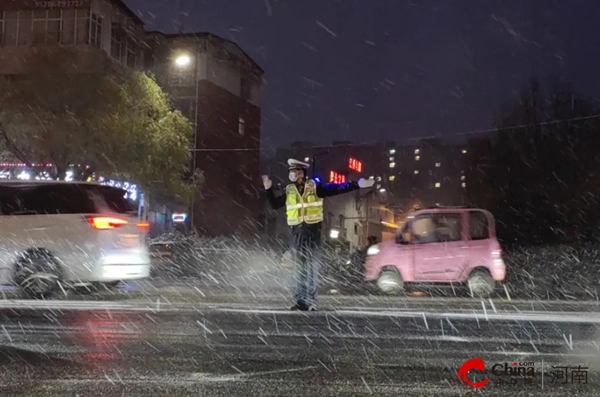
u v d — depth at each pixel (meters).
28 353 5.40
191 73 43.34
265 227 50.12
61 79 25.12
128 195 11.12
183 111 43.31
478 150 34.59
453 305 9.28
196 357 5.29
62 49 26.61
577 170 31.41
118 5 36.88
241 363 5.11
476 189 34.16
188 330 6.39
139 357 5.28
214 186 44.84
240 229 47.50
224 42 45.88
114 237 10.35
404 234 13.40
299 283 7.95
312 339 5.98
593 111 31.73
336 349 5.59
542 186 32.09
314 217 8.00
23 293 10.09
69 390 4.38
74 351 5.47
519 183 32.53
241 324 6.73
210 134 44.38
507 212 32.69
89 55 33.34
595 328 6.61
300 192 8.07
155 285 15.15
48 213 10.26
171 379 4.64
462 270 12.95
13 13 34.28
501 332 6.36
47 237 10.15
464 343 5.85
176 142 27.92
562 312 8.18
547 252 21.91
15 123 24.83
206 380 4.63
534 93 32.75
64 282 10.27
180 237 35.34
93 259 10.16
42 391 4.35
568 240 30.92
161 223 42.72
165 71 43.41
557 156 31.73
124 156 25.86
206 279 19.23
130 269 10.43
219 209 45.38
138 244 10.66
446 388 4.45
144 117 26.84
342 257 19.45
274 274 21.23
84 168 25.91
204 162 44.16
